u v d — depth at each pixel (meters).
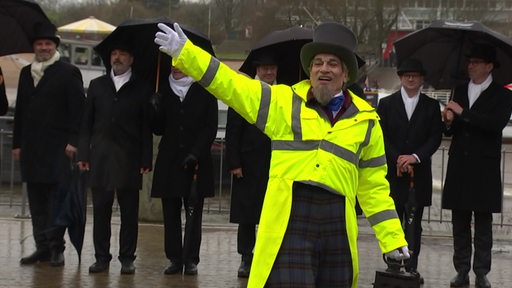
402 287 5.18
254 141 7.32
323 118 4.38
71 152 7.46
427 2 40.12
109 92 7.29
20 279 7.03
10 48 7.96
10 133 12.88
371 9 35.66
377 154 4.52
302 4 31.62
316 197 4.33
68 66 7.61
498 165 7.13
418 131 7.25
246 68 7.54
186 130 7.23
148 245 8.79
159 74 7.46
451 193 7.16
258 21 28.14
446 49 7.66
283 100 4.38
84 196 7.51
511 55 7.25
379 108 7.43
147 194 10.28
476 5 39.38
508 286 7.32
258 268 4.32
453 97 7.30
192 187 7.24
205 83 4.25
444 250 9.02
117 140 7.23
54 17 31.89
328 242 4.33
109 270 7.48
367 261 8.29
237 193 7.39
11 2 7.49
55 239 7.58
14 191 13.41
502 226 10.75
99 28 22.61
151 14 28.02
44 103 7.50
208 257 8.29
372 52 35.12
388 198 4.53
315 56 4.41
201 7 26.83
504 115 7.04
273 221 4.32
